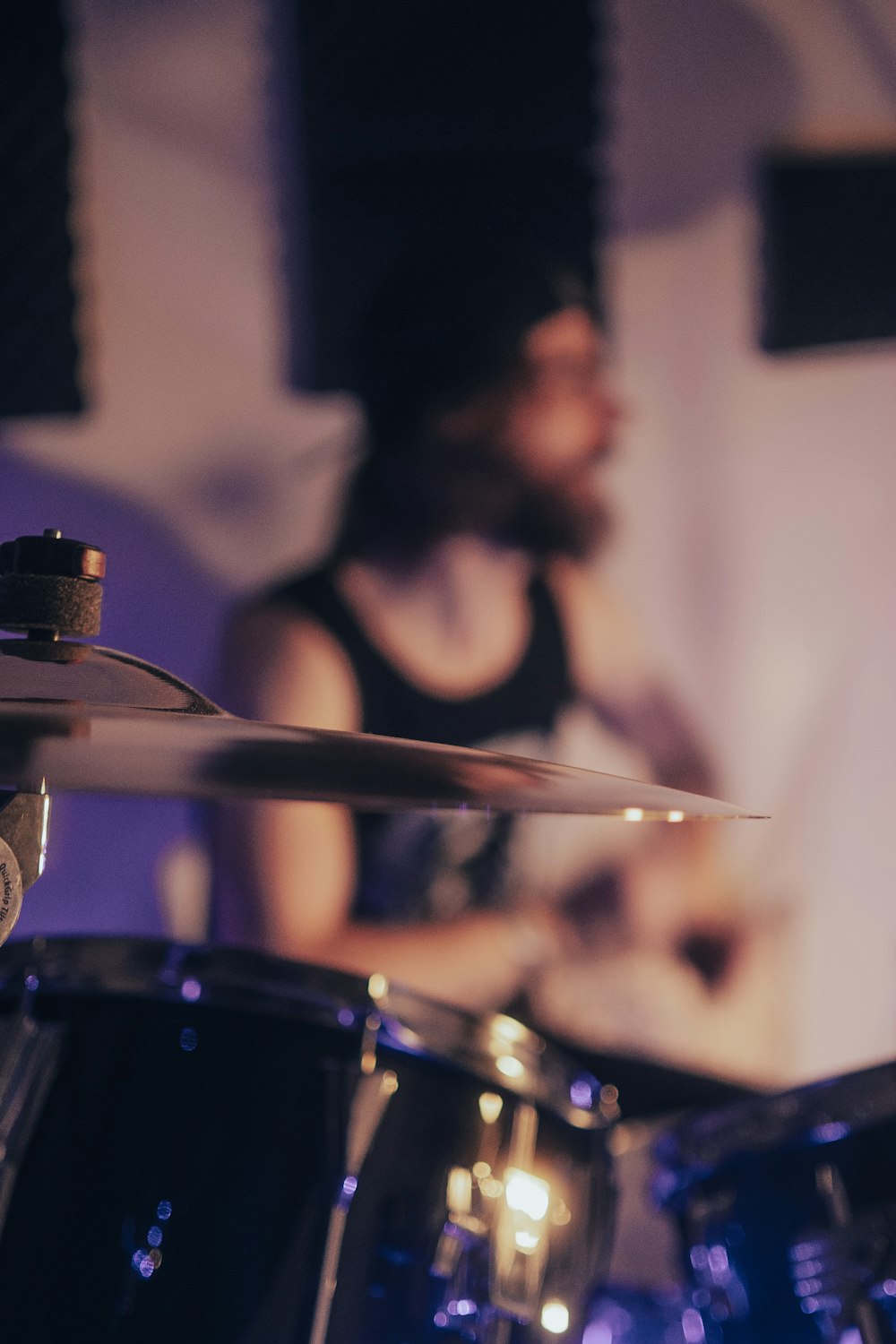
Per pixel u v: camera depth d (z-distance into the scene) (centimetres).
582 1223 111
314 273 188
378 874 178
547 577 189
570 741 189
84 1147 101
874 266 194
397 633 185
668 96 192
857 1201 112
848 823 193
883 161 193
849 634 194
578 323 191
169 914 182
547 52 190
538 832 185
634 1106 184
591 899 187
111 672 99
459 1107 106
